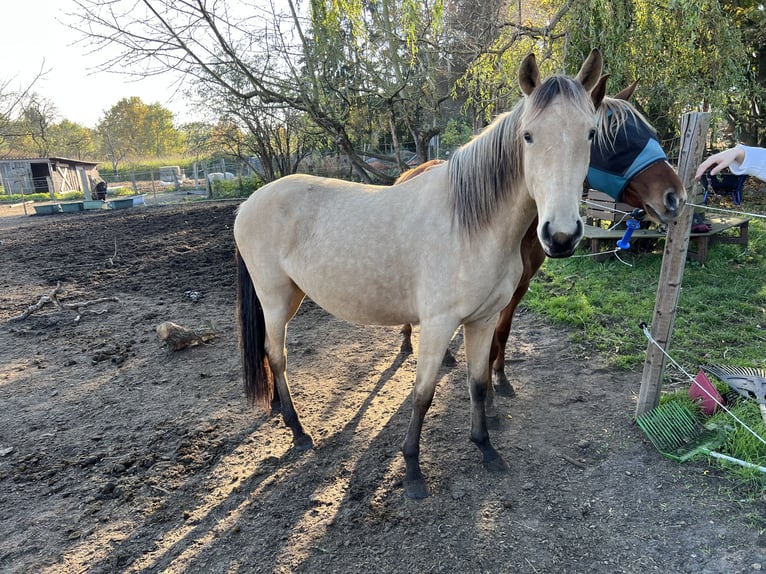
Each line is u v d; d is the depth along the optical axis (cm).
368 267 223
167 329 400
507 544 193
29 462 262
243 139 1856
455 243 202
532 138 162
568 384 320
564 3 685
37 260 791
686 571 177
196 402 322
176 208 1570
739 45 651
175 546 201
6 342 444
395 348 402
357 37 808
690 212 230
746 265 527
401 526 206
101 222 1271
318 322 475
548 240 155
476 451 256
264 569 188
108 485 238
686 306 420
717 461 229
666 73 653
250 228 266
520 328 422
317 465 251
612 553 186
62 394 342
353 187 251
